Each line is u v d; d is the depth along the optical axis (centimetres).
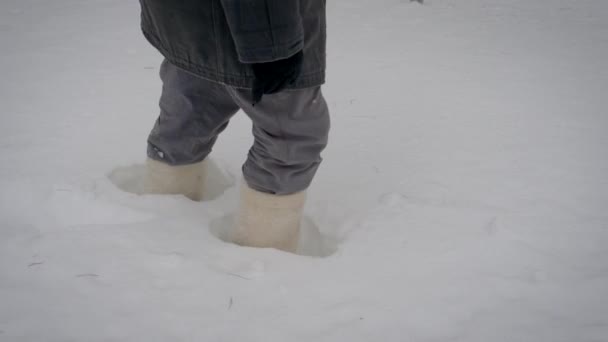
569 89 310
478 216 206
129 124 260
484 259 184
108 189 201
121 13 393
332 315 158
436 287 171
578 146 257
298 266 173
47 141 239
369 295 165
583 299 170
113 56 331
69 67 313
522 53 351
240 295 161
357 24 386
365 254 183
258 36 126
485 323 159
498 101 296
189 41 149
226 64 147
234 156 243
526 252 188
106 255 171
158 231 182
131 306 156
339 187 225
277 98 148
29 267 167
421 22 392
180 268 168
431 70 327
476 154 250
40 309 153
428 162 244
